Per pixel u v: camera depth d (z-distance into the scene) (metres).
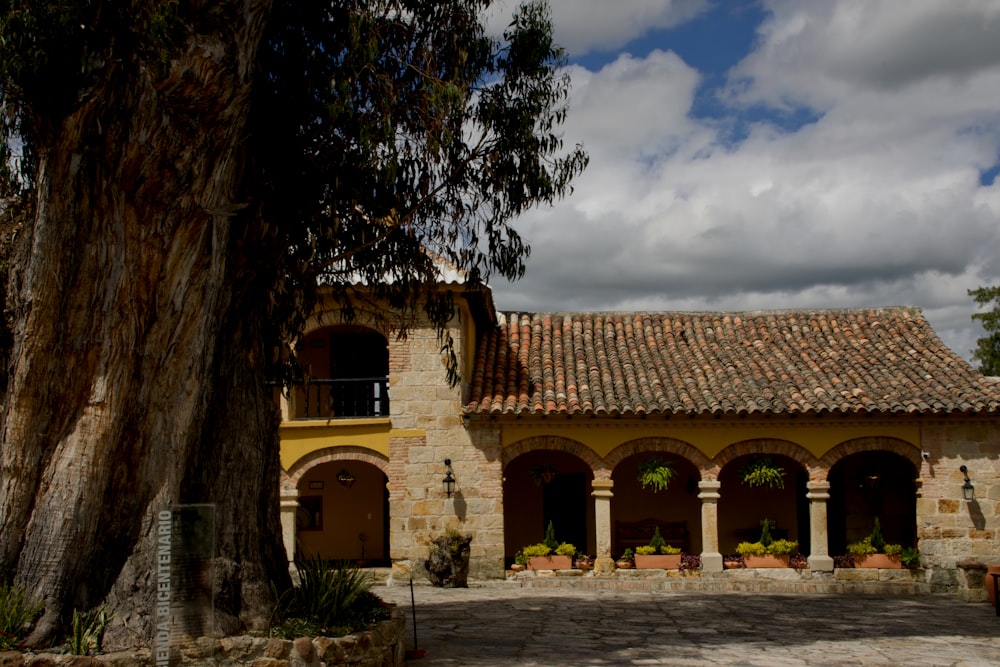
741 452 22.73
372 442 22.59
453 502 22.30
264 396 12.38
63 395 10.30
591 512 25.14
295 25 12.54
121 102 9.73
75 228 10.15
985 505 22.27
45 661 9.41
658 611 17.86
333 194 13.03
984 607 19.14
